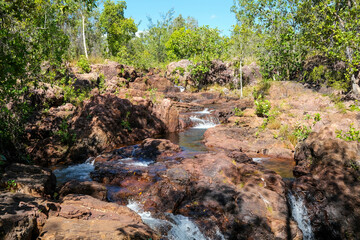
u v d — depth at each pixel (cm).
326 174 694
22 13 671
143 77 2812
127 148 1048
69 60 2406
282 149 1054
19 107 948
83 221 452
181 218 574
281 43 2408
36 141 1054
